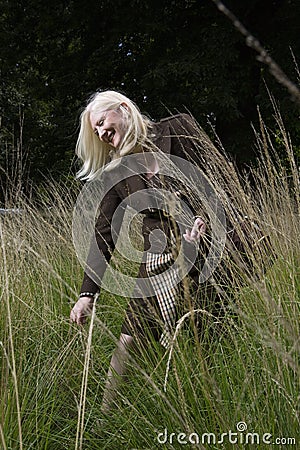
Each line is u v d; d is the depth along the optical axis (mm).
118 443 1854
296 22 8406
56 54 10156
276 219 2398
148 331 2039
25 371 2139
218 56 7824
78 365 2283
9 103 10148
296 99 1078
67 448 1889
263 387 1736
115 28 9086
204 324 2113
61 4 9672
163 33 8820
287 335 1718
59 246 3506
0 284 2326
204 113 8133
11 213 3400
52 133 9570
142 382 1959
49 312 2678
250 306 1965
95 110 2223
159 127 2301
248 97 8383
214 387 1509
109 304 2895
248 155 8117
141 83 8547
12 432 1751
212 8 8469
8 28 10312
